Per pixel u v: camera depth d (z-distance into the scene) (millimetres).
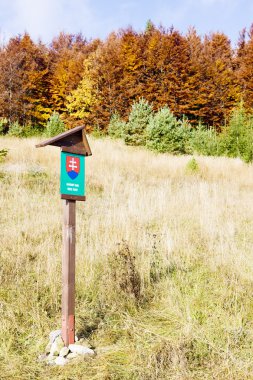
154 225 7539
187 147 20797
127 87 30359
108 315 4020
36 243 6031
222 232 7023
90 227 6719
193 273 5219
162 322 3916
